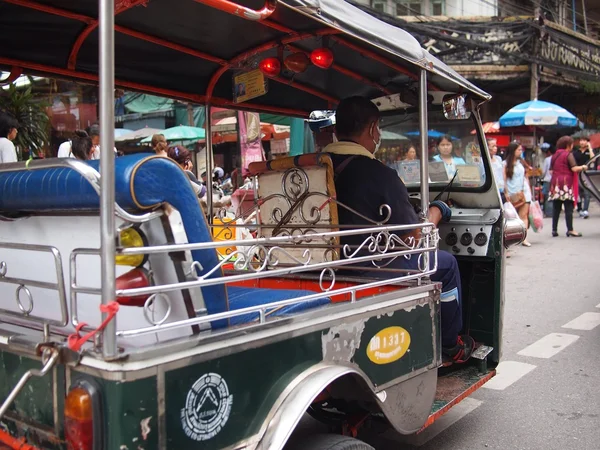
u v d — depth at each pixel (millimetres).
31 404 1626
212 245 1573
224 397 1595
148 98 9984
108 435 1385
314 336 1883
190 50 2895
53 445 1570
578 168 10477
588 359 4449
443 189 3697
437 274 3074
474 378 3227
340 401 2461
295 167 2809
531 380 4070
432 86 3172
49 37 2561
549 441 3174
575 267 7941
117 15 2490
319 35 2598
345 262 1995
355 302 2055
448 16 15758
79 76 2842
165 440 1452
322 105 3885
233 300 2227
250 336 1667
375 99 3688
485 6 17469
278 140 10672
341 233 1999
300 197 2775
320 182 2707
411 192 3826
